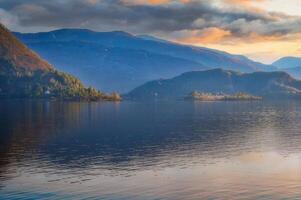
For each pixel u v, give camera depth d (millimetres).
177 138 162125
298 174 97500
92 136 167375
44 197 80250
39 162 112312
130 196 80688
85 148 136000
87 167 105875
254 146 140000
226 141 152875
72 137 163375
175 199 79000
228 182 90375
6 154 124438
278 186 87125
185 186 87312
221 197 80125
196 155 122188
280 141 152875
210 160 114438
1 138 158750
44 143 146875
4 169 103562
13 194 82125
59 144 144500
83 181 91438
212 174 97750
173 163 110500
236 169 103000
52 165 108375
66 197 80188
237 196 80625
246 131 187625
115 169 103312
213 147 137625
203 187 86625
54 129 190500
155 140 155875
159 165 108062
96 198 79562
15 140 153500
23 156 121312
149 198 79562
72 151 130000
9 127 196125
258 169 103000
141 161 113438
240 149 133375
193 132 183625
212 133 179375
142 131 186750
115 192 83188
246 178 93875
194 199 78938
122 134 175000
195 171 100875
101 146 140375
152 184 88938
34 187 86812
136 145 142625
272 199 78750
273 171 100625
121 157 119438
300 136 168250
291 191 83562
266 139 158750
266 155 122062
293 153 125438
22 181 91562
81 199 79062
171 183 89625
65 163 110812
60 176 96062
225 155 122062
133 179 93000
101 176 95938
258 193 82375
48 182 90625
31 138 159000
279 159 115750
